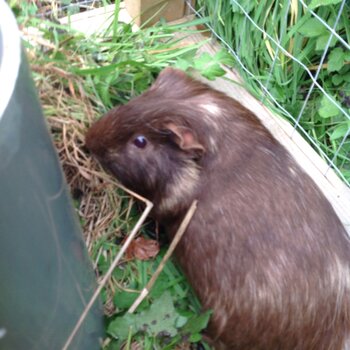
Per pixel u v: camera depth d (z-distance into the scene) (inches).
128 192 11.6
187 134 10.6
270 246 10.5
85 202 12.3
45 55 12.4
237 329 11.1
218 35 15.7
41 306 7.7
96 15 15.3
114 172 11.7
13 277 6.7
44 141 7.0
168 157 11.0
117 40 14.6
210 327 11.6
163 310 11.7
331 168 14.3
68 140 12.1
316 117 15.2
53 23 13.1
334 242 10.8
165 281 12.3
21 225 6.4
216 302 11.2
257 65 15.4
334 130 14.5
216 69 14.1
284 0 13.9
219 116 11.1
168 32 15.2
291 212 10.7
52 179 7.3
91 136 11.4
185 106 11.0
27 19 12.1
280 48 14.2
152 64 13.9
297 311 10.6
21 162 6.1
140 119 10.9
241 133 11.1
